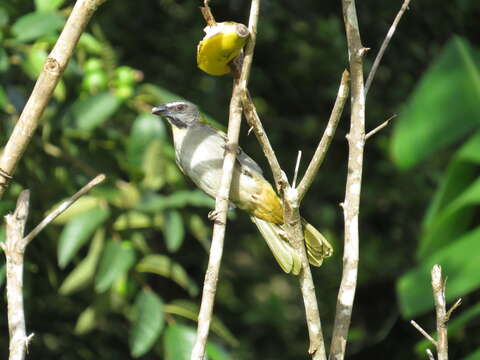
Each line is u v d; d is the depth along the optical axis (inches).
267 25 593.6
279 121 614.2
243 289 627.8
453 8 586.2
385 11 608.7
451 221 413.7
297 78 608.1
